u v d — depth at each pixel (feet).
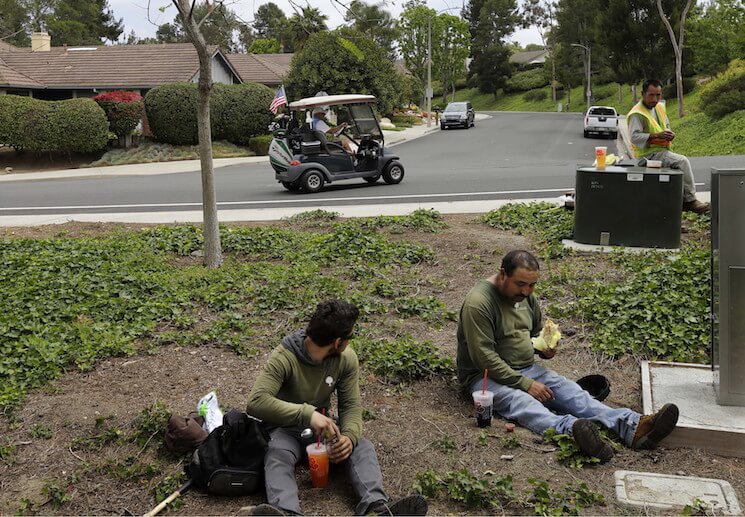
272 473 13.70
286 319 24.72
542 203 42.63
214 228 31.71
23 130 96.84
